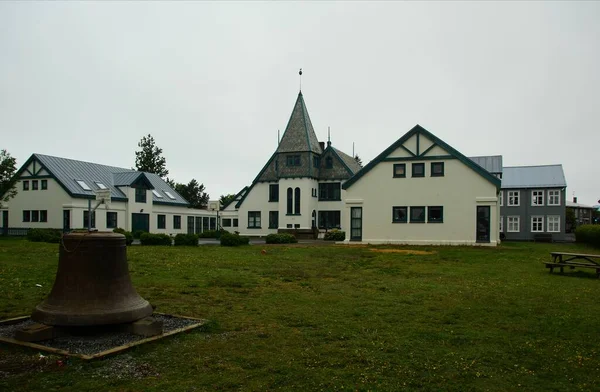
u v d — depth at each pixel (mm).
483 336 8102
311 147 48438
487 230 31016
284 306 10320
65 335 7562
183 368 6250
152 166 78875
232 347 7211
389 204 33094
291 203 48562
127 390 5492
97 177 44156
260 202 51688
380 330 8406
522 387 5891
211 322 8492
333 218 49750
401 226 32781
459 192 31562
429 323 8992
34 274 14242
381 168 33406
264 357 6785
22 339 7113
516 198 56594
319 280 14414
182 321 8672
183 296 11258
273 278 14570
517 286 13766
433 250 27062
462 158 31359
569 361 6863
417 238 32375
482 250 27391
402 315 9617
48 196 40375
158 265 17141
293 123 49469
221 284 13062
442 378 6121
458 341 7785
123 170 49531
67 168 42312
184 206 53156
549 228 55219
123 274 8102
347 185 34125
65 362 6348
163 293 11578
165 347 7125
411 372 6309
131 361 6473
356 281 14297
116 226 43031
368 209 33562
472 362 6734
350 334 8070
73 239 7758
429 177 32281
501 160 50219
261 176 51812
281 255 22672
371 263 19766
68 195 39250
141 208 45531
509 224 56719
